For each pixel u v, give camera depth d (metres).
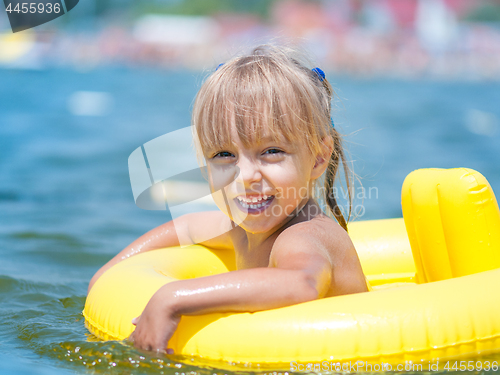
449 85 189.25
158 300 7.26
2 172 29.11
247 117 7.95
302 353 6.89
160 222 19.56
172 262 9.99
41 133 46.41
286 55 8.91
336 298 7.43
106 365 7.25
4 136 43.75
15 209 21.08
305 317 7.05
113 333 8.05
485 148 43.75
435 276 9.65
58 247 16.00
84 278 13.12
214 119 8.16
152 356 7.11
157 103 82.88
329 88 9.38
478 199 8.73
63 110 68.38
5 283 12.12
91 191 24.78
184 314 7.23
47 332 8.81
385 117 68.56
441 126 59.94
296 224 8.21
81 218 19.86
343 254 8.29
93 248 16.03
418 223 9.61
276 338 6.94
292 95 8.16
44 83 117.00
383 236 11.94
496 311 7.52
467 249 8.84
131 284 8.58
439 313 7.26
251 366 6.90
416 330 7.10
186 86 130.38
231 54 10.32
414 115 71.88
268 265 8.37
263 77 8.12
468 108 85.25
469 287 7.70
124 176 28.44
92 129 50.81
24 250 15.52
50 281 12.59
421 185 9.48
